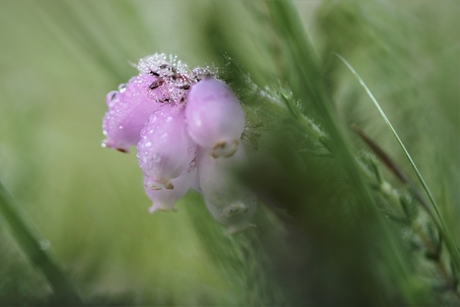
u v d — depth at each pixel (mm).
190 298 145
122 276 155
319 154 108
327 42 130
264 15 128
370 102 138
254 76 123
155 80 119
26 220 138
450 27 160
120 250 159
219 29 111
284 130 114
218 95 113
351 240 103
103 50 175
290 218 103
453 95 152
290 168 102
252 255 119
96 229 168
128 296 143
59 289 137
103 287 151
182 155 116
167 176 116
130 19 172
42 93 228
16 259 143
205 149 117
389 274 108
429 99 152
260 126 115
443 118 149
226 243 129
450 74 154
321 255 103
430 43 158
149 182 118
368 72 155
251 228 116
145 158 116
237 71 114
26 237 137
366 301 104
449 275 126
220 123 112
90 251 161
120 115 120
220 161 115
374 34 152
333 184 103
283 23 119
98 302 140
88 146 221
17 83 224
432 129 146
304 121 114
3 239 146
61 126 226
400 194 126
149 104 119
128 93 120
